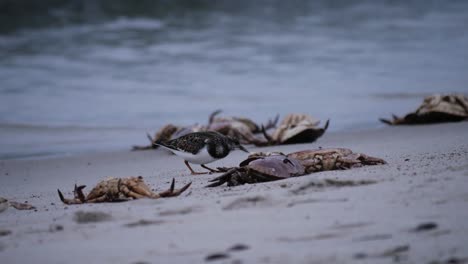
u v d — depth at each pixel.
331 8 80.56
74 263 12.35
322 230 13.02
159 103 41.59
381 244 12.03
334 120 35.44
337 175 17.48
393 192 15.14
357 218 13.54
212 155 21.58
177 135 29.77
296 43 60.62
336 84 45.00
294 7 81.06
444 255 11.35
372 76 47.09
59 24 69.62
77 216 15.14
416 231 12.57
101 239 13.62
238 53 56.69
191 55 55.84
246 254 12.00
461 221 12.93
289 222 13.64
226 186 18.66
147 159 28.12
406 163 19.42
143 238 13.46
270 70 50.06
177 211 15.11
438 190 15.05
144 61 54.19
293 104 40.06
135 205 16.20
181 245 12.86
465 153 20.80
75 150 31.39
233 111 39.03
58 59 55.47
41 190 22.50
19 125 36.81
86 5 76.50
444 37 62.12
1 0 72.56
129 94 44.19
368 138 29.12
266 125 35.06
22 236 14.37
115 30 67.00
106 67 52.22
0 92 44.81
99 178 24.56
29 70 51.66
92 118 38.31
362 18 73.88
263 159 18.47
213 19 73.00
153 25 69.56
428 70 48.38
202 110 39.78
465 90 41.56
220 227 13.73
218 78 47.88
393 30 66.38
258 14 76.06
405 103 39.34
